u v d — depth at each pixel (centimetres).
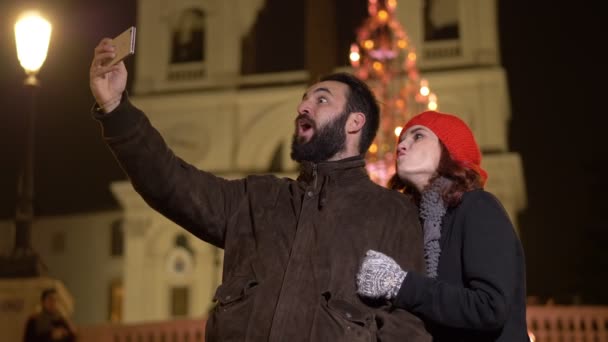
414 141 346
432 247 321
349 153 322
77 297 5141
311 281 286
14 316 1194
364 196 308
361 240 295
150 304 3644
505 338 303
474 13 3659
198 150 3744
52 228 5284
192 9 3981
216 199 314
